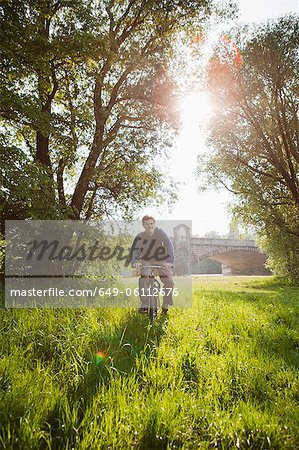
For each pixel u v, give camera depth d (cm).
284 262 2722
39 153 1427
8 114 1209
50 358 418
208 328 606
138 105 1697
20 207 1211
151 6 1591
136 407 286
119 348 452
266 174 2678
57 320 555
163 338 523
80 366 370
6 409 270
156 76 1662
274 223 2661
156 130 1716
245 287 2255
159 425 267
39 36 1157
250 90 2381
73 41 1203
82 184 1484
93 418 271
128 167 1627
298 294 1580
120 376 342
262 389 355
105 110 1495
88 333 481
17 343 443
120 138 1620
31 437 240
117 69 1648
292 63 2317
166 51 1705
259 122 2589
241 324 667
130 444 254
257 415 287
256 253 6356
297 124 2505
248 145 2688
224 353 476
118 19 1606
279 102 2530
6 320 539
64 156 1411
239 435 265
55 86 1438
